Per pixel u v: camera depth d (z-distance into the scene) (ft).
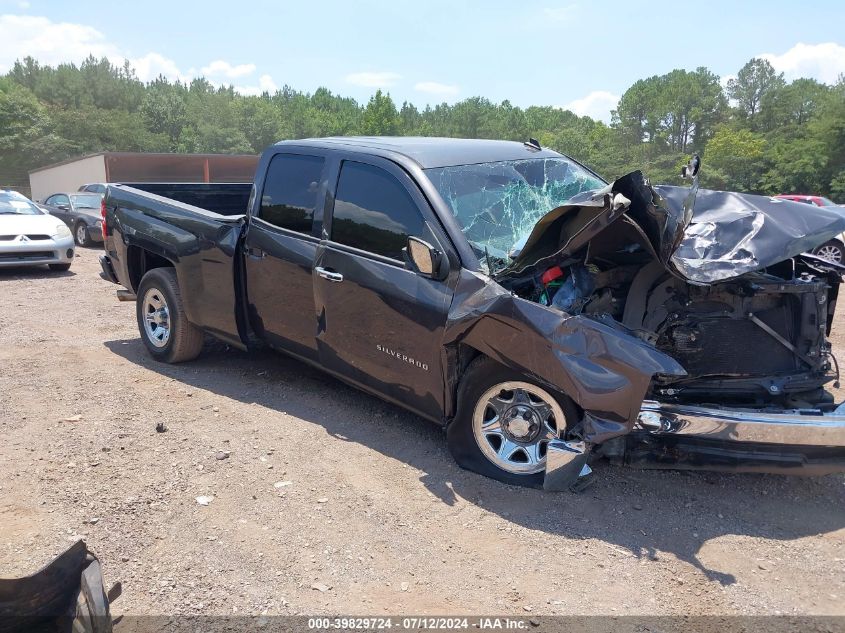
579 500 12.28
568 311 12.09
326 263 14.93
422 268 12.62
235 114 349.00
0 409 16.25
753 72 298.35
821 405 12.18
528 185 15.33
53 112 314.35
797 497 12.69
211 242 17.47
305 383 18.30
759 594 9.86
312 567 10.36
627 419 11.03
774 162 232.53
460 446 13.26
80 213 53.16
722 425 11.20
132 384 18.19
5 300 29.66
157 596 9.66
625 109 326.03
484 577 10.18
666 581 10.12
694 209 13.97
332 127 394.52
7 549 10.63
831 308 14.03
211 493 12.46
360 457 13.93
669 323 12.37
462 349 13.01
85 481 12.82
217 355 20.76
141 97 396.16
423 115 485.15
